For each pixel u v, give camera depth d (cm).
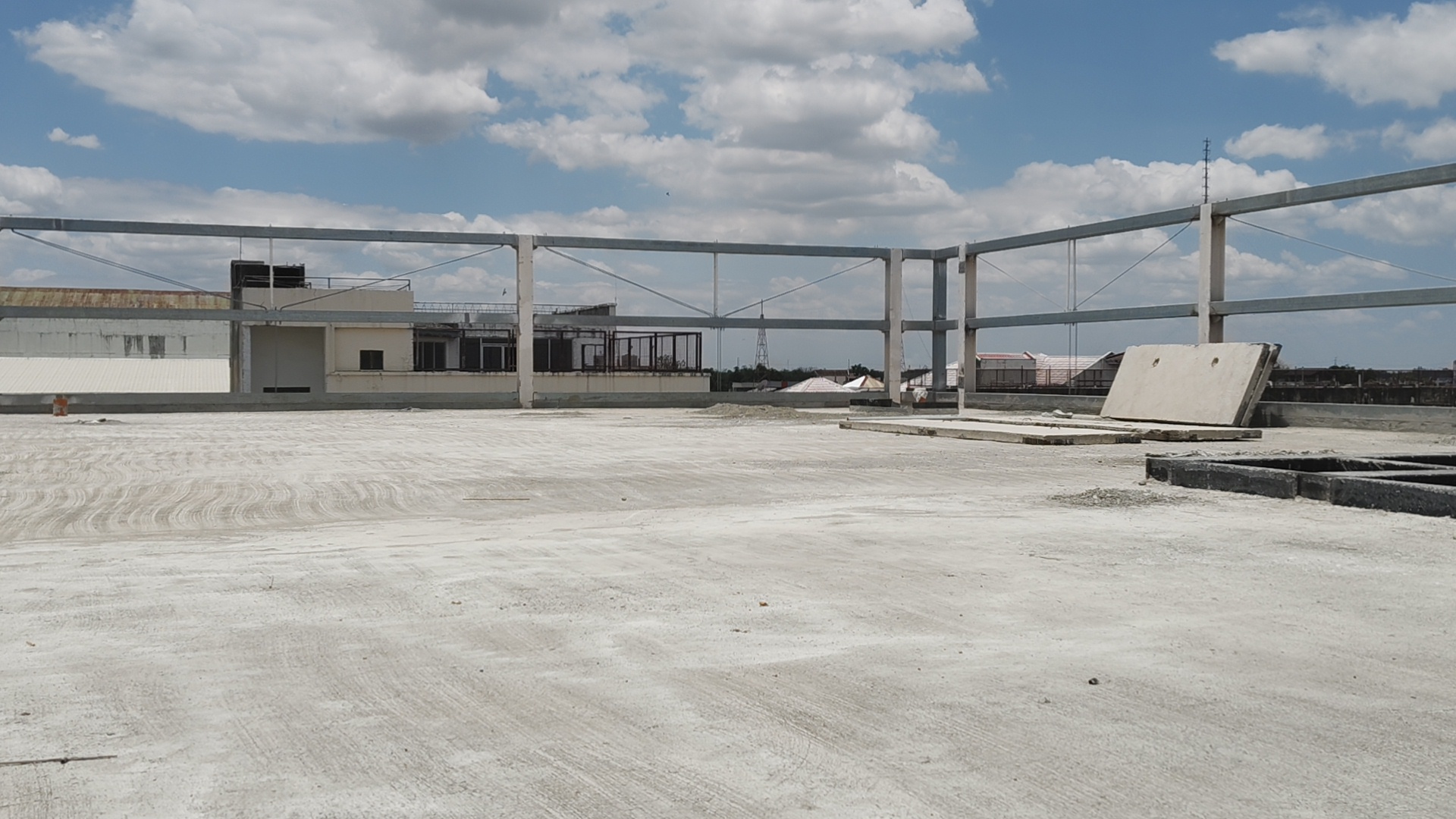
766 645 517
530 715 416
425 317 3797
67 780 350
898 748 380
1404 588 651
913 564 733
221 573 709
